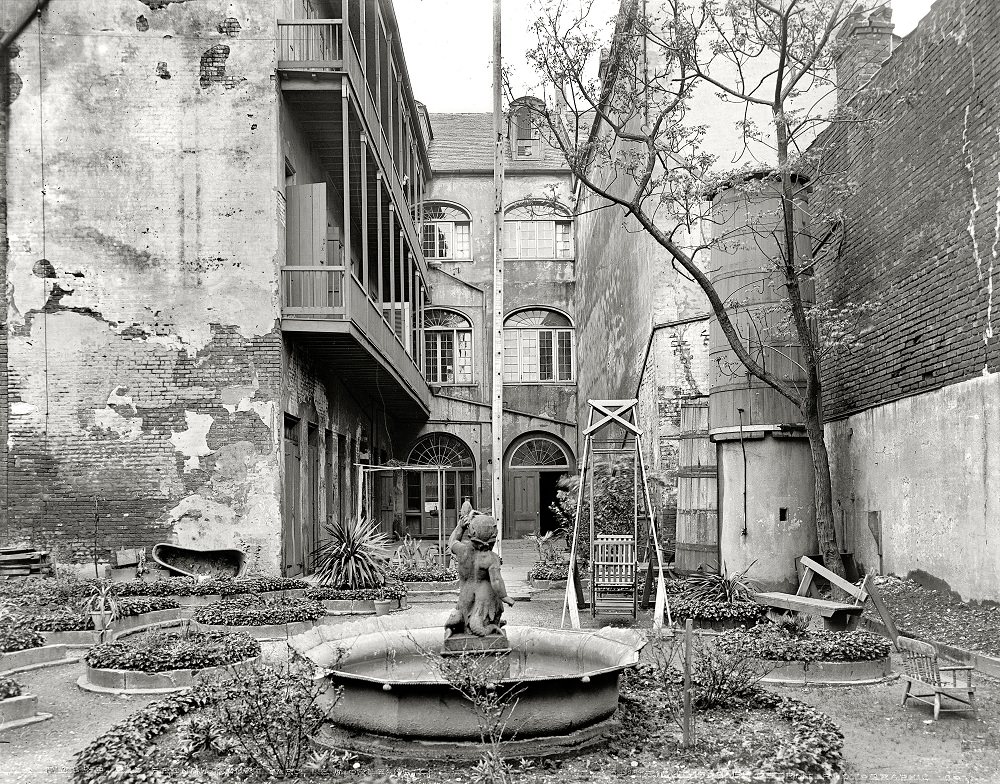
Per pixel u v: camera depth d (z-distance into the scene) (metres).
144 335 13.97
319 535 17.16
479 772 5.14
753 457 12.74
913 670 7.30
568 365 33.75
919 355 11.75
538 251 34.34
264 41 14.34
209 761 5.57
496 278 15.91
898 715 7.01
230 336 14.00
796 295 11.81
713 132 18.22
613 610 12.58
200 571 13.85
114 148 14.16
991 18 10.13
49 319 13.93
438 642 7.32
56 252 14.02
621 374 22.94
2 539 13.59
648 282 18.78
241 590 12.53
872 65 15.02
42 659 9.33
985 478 10.09
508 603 7.04
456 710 5.60
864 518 13.41
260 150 14.21
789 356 12.78
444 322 33.34
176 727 6.18
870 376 13.28
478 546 7.18
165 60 14.29
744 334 13.10
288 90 14.53
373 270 26.19
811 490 12.69
